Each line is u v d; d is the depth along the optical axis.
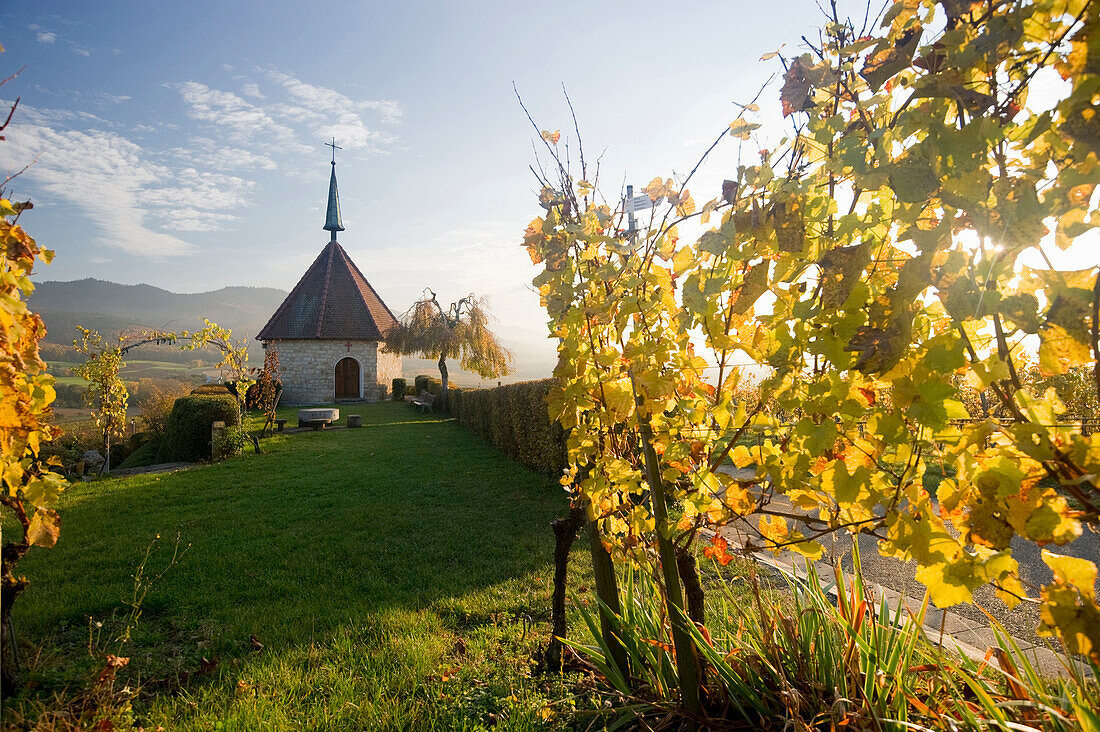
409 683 2.87
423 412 22.20
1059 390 3.30
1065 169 1.04
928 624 3.47
